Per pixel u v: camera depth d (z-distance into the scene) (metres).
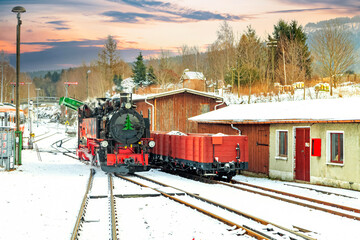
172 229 9.50
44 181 17.77
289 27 68.88
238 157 19.03
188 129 36.00
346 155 16.67
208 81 84.62
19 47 24.41
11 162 24.14
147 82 92.81
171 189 15.46
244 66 65.94
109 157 20.64
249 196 14.42
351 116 16.12
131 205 12.44
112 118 20.81
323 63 53.66
